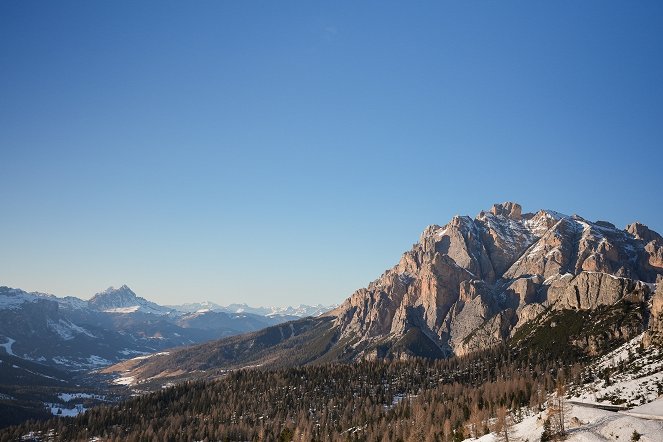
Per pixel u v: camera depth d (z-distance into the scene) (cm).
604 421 15562
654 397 17725
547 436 15850
